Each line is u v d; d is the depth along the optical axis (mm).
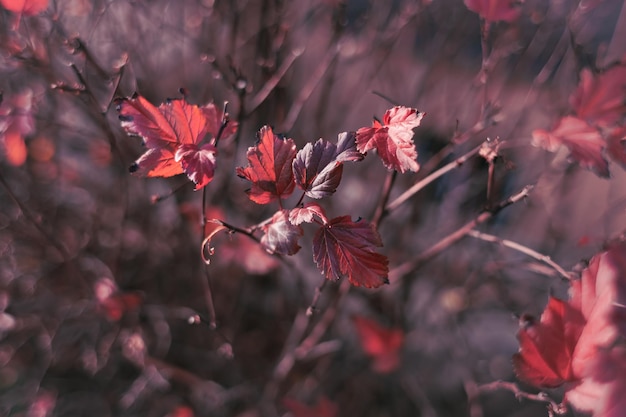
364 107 870
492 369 840
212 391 717
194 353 777
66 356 797
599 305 378
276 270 745
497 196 791
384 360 699
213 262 750
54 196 783
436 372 829
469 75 857
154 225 768
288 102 789
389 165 338
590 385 376
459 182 815
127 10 726
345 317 810
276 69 716
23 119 516
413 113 341
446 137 817
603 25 778
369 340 684
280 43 699
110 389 773
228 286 788
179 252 766
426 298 851
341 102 824
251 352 803
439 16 833
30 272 748
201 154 364
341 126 794
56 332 741
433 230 831
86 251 731
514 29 701
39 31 595
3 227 710
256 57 725
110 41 698
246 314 817
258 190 354
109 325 745
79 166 789
